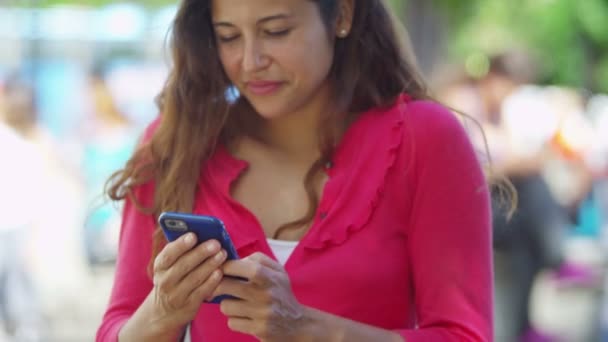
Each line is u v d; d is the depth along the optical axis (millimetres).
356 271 2650
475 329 2676
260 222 2777
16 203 8188
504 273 6105
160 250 2789
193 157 2824
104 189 2918
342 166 2777
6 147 8125
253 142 2893
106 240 11055
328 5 2750
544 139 6949
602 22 10188
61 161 10680
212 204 2785
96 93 12281
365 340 2561
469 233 2730
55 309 10492
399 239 2734
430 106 2818
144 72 13055
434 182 2727
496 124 6195
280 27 2686
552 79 10469
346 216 2695
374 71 2914
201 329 2736
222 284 2463
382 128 2785
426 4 7680
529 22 9812
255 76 2721
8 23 12820
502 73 6223
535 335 6223
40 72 12914
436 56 7695
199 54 2900
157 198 2834
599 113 10625
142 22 12734
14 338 8375
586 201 7984
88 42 12984
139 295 2832
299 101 2758
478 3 8469
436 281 2709
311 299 2643
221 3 2707
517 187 6023
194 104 2877
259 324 2457
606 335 7195
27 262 8430
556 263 6113
